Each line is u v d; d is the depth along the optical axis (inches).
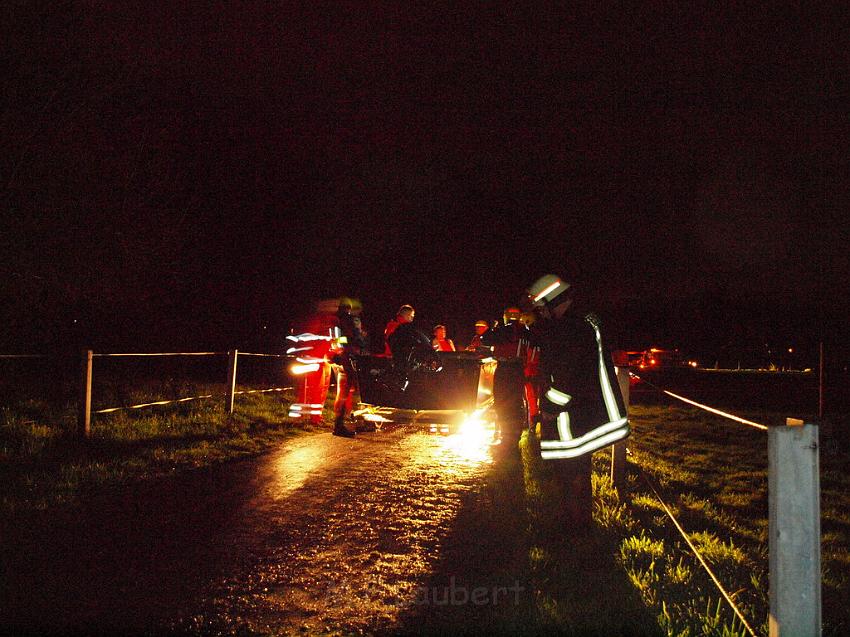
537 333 228.5
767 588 195.8
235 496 282.4
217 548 217.8
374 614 171.6
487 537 232.2
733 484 383.2
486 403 373.4
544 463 350.0
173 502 270.4
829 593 203.3
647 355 1700.3
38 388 550.6
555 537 228.8
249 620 167.3
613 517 254.5
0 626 159.9
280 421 491.2
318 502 275.4
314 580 193.0
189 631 160.7
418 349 376.2
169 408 494.9
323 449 394.9
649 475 361.1
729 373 1550.2
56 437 366.9
